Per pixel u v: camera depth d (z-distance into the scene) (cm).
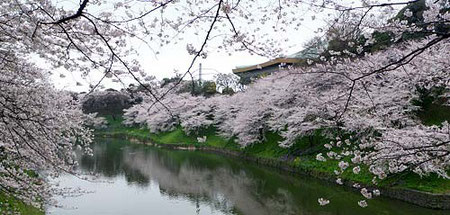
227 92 3588
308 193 1366
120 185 1669
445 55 737
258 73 2612
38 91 650
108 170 2050
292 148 2002
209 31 312
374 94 1155
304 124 1683
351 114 1105
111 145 3409
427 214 1012
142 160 2433
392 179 1205
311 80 1620
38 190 776
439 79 845
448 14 448
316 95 1587
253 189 1517
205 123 3228
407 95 1220
